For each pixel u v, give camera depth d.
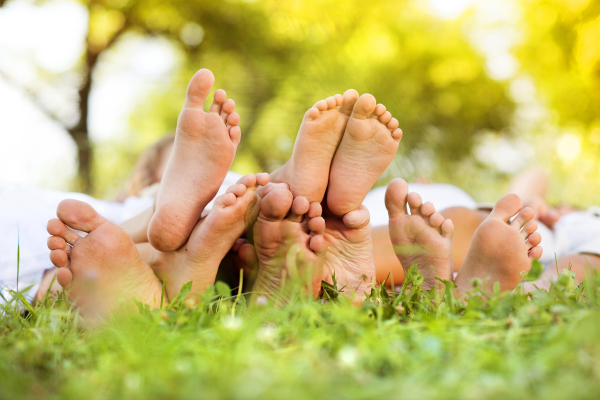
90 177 3.51
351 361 0.69
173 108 3.75
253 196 0.93
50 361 0.73
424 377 0.67
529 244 0.96
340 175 0.96
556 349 0.70
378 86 3.85
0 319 0.86
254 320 0.77
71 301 0.91
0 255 1.08
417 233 0.97
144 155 1.74
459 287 0.96
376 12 4.22
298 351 0.73
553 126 4.76
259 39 3.87
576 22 4.89
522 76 5.15
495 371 0.68
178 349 0.73
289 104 3.62
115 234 0.90
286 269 0.94
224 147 0.94
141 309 0.86
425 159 3.72
